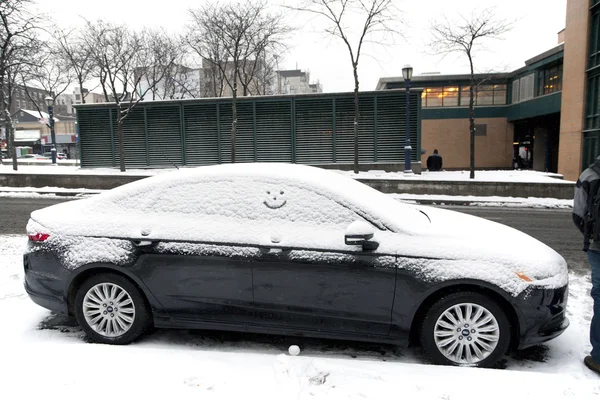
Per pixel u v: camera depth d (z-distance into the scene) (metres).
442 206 13.28
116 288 3.66
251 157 20.17
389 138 19.08
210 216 3.64
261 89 35.09
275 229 3.50
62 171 20.12
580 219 3.32
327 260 3.36
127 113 19.78
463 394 2.71
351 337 3.44
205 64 31.14
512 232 3.89
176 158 20.77
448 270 3.24
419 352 3.63
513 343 3.38
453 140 35.09
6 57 18.25
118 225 3.71
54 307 3.79
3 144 45.84
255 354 3.26
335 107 19.30
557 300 3.25
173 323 3.65
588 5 19.17
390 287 3.31
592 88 19.23
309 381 2.83
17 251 6.68
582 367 3.35
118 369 2.95
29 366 2.97
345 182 3.95
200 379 2.84
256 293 3.49
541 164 32.66
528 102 30.72
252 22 19.83
